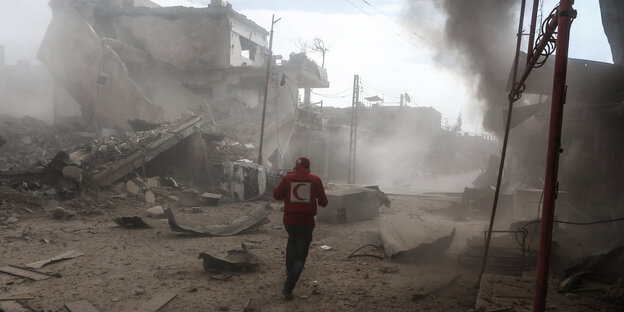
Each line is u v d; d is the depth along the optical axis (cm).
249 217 1002
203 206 1436
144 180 1562
